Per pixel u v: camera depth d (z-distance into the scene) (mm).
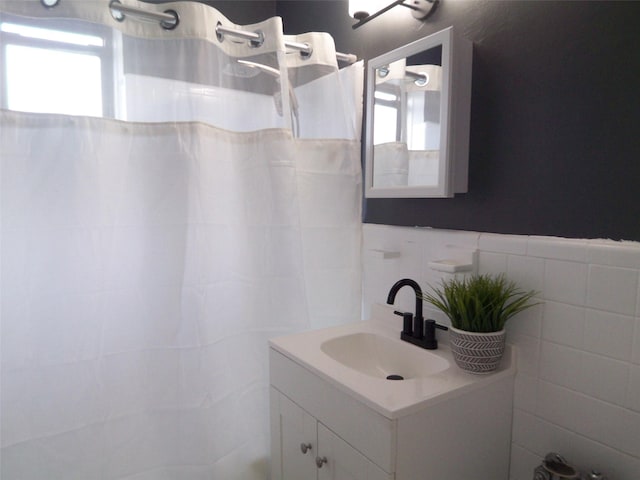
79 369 1314
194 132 1377
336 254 1709
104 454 1369
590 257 972
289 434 1271
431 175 1253
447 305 1222
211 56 1416
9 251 1217
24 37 1190
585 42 974
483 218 1223
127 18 1318
